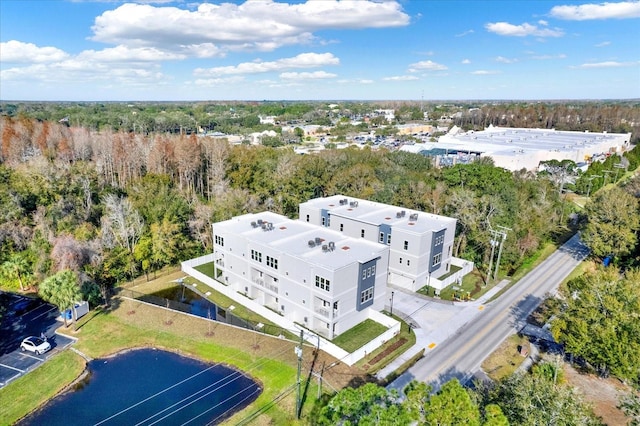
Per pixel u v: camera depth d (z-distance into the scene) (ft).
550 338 130.21
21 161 246.47
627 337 97.66
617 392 104.99
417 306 149.48
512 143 442.09
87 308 139.64
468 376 111.24
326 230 159.63
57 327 131.54
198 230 193.36
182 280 169.89
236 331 130.52
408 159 298.35
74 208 188.75
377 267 136.56
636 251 182.80
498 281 171.94
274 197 241.55
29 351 117.80
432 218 178.09
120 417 95.86
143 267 170.30
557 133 544.21
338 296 123.65
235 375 111.14
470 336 131.13
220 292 159.53
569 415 71.00
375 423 61.31
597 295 108.17
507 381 83.76
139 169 271.49
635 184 229.45
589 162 398.83
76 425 93.45
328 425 69.15
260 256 146.51
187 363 116.26
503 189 201.77
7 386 103.14
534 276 177.88
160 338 127.34
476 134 531.09
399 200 221.46
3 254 157.69
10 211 167.84
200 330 131.23
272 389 104.88
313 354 119.24
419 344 126.11
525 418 71.10
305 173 253.44
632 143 564.30
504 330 134.82
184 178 277.03
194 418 95.55
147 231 178.91
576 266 188.14
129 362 116.26
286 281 137.49
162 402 100.68
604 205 188.65
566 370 114.21
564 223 233.55
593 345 102.53
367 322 136.46
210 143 292.40
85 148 281.13
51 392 103.45
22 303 143.95
